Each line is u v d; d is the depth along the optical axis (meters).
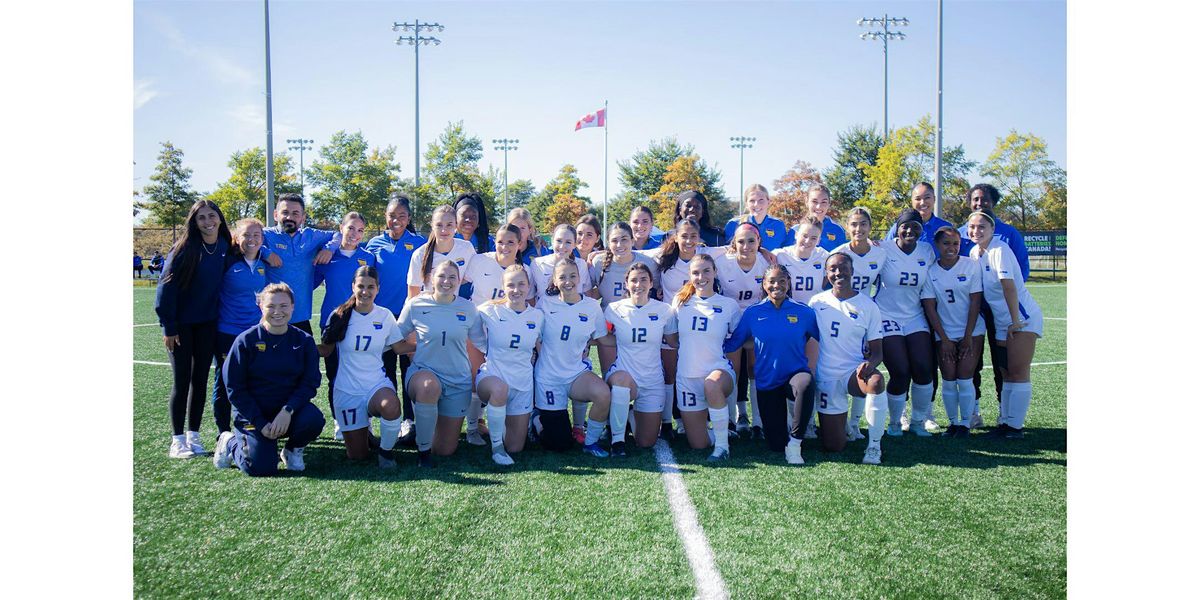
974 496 3.80
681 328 4.68
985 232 4.96
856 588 2.82
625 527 3.39
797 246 5.25
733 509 3.62
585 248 5.55
